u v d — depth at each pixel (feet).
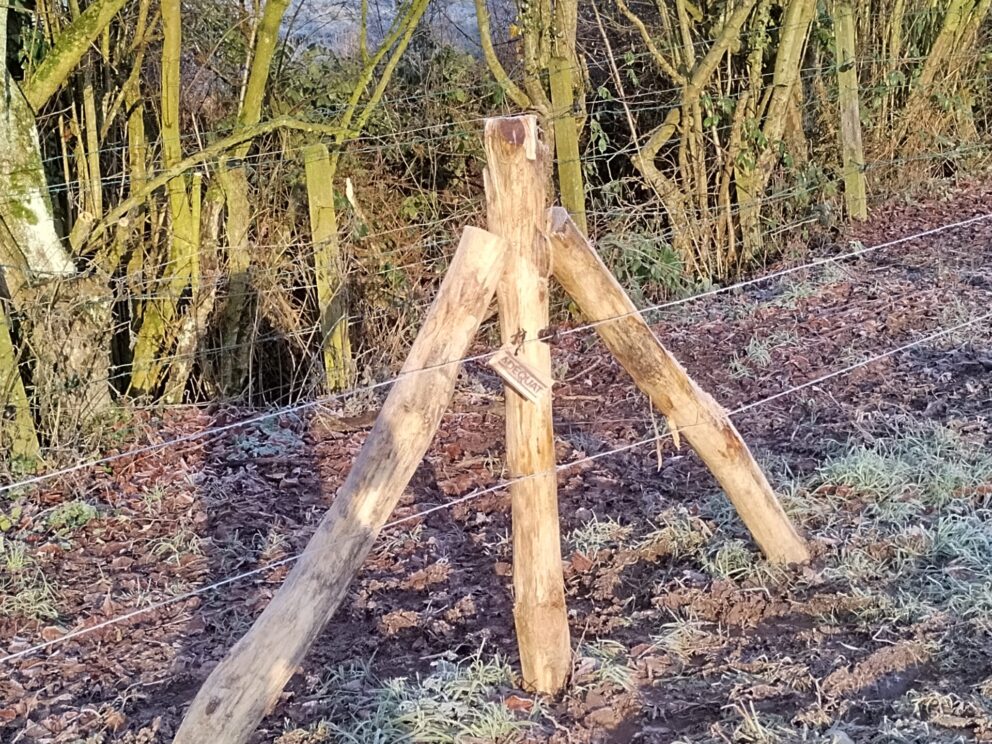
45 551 13.78
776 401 17.21
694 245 24.12
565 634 9.75
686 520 13.05
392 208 23.43
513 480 9.25
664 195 23.67
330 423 18.02
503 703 9.51
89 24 16.55
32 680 10.92
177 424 17.93
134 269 19.31
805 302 21.81
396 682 9.97
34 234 16.72
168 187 18.38
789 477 14.19
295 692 10.25
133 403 17.99
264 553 13.53
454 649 10.85
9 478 15.69
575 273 9.18
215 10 21.61
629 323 9.67
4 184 16.42
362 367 19.97
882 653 9.74
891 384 17.08
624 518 13.69
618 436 16.67
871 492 13.35
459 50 26.30
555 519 9.40
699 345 20.18
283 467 16.35
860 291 21.95
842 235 25.63
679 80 22.98
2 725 10.16
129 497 15.33
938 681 9.48
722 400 17.67
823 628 10.52
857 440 15.05
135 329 19.57
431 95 23.50
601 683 9.82
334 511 8.06
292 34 24.47
